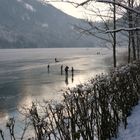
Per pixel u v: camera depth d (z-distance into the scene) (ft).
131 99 27.53
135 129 22.18
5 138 42.60
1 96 100.32
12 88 121.39
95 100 18.85
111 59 320.29
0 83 140.36
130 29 14.48
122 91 24.54
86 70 198.70
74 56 446.60
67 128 15.99
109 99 21.40
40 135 14.12
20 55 522.06
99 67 220.02
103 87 20.29
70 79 149.18
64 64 270.87
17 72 201.77
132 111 27.04
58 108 15.88
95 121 20.88
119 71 25.43
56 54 542.57
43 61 331.36
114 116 21.66
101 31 15.05
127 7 13.52
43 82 140.26
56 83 134.31
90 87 18.67
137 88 30.50
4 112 70.33
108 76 23.11
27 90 113.19
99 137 19.67
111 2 13.43
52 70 211.61
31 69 224.74
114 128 21.35
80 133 17.98
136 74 30.53
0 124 55.52
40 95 98.02
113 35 47.98
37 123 14.39
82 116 17.11
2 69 230.07
